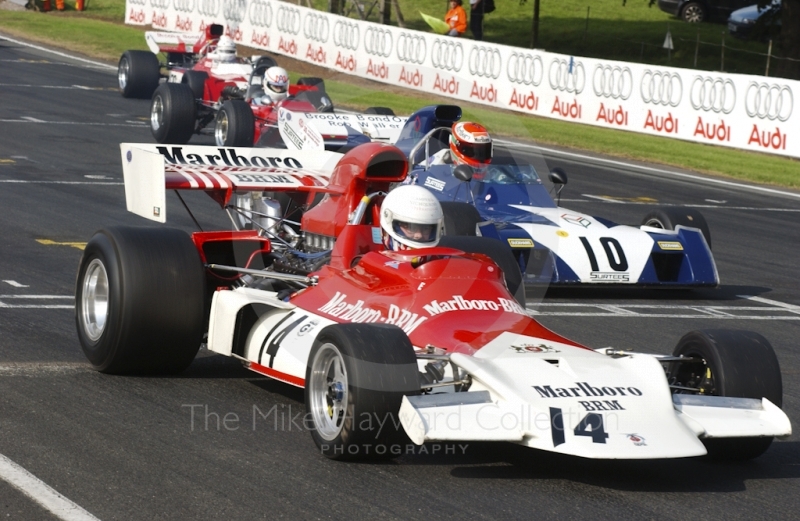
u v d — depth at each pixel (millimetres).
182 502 18016
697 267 40125
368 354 19750
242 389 25109
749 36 149125
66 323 30031
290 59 109750
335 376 20516
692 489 20344
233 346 24938
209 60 74688
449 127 32906
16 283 34375
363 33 93000
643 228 41625
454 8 110250
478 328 21531
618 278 38812
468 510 18406
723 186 71312
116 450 20359
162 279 24703
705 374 22422
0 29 128000
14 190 51125
